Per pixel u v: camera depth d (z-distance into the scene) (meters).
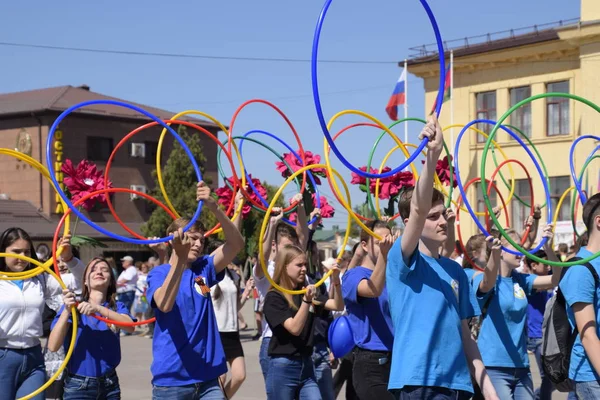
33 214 43.47
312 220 9.02
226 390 9.27
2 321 7.38
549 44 32.69
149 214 47.72
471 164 34.66
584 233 7.85
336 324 7.42
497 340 7.40
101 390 7.19
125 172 46.88
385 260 6.86
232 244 6.54
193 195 43.12
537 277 7.70
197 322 6.31
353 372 7.22
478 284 7.44
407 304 5.25
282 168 9.71
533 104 33.44
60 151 17.97
